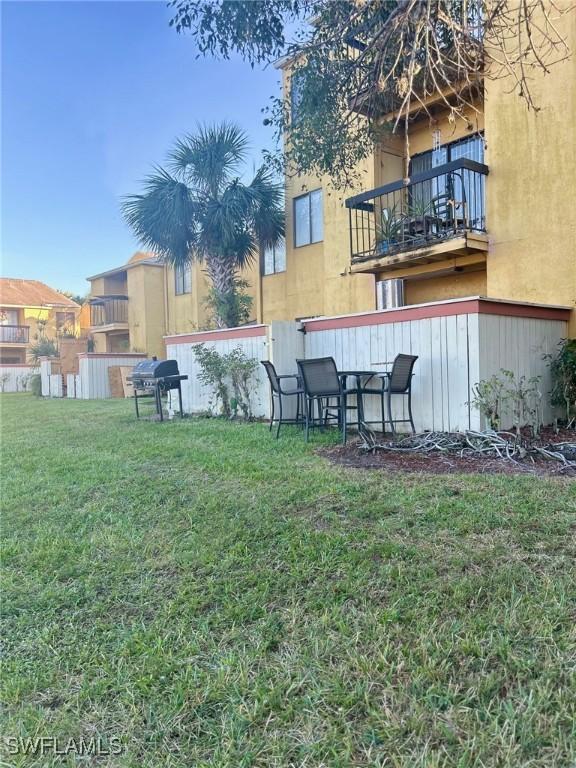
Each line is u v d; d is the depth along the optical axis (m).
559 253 7.37
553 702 1.71
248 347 8.80
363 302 10.86
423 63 4.21
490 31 4.12
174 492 4.35
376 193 9.14
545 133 7.46
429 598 2.38
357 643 2.10
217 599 2.54
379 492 3.92
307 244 13.02
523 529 3.08
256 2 5.02
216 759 1.58
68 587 2.78
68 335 31.33
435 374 6.30
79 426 9.17
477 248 8.12
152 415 10.57
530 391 5.86
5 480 5.12
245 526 3.43
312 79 5.68
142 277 21.41
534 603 2.29
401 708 1.73
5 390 25.55
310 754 1.57
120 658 2.12
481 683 1.82
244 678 1.93
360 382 6.65
